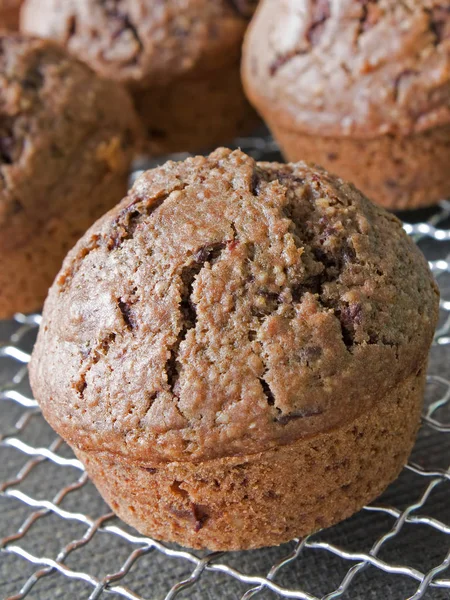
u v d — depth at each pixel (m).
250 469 0.21
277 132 0.32
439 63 0.28
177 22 0.34
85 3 0.34
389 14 0.29
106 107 0.30
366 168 0.31
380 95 0.29
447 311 0.29
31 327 0.30
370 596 0.22
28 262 0.29
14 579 0.24
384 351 0.21
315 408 0.21
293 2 0.30
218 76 0.35
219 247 0.21
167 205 0.22
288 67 0.30
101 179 0.30
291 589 0.22
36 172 0.29
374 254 0.22
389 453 0.23
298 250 0.21
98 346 0.22
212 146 0.37
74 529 0.25
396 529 0.22
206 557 0.22
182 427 0.21
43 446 0.27
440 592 0.22
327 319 0.21
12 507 0.25
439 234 0.30
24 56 0.30
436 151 0.30
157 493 0.22
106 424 0.21
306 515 0.22
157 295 0.21
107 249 0.22
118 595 0.23
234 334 0.21
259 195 0.22
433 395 0.26
